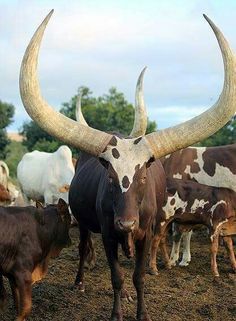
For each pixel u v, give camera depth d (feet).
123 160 19.06
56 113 19.69
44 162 43.37
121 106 118.01
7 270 20.90
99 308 23.49
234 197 30.27
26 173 44.16
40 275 22.21
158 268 30.86
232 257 30.30
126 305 23.73
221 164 32.96
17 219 21.12
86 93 118.21
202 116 19.81
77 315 22.63
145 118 23.89
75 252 34.63
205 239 39.11
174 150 19.83
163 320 22.26
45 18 18.11
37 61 18.76
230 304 24.22
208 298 25.12
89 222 24.27
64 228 22.43
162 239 30.73
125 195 18.75
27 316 21.01
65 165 40.91
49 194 41.34
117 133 21.91
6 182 42.98
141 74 24.08
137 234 20.67
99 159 19.69
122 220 18.43
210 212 30.07
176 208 30.40
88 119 113.70
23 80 18.85
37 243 21.43
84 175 24.00
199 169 33.30
